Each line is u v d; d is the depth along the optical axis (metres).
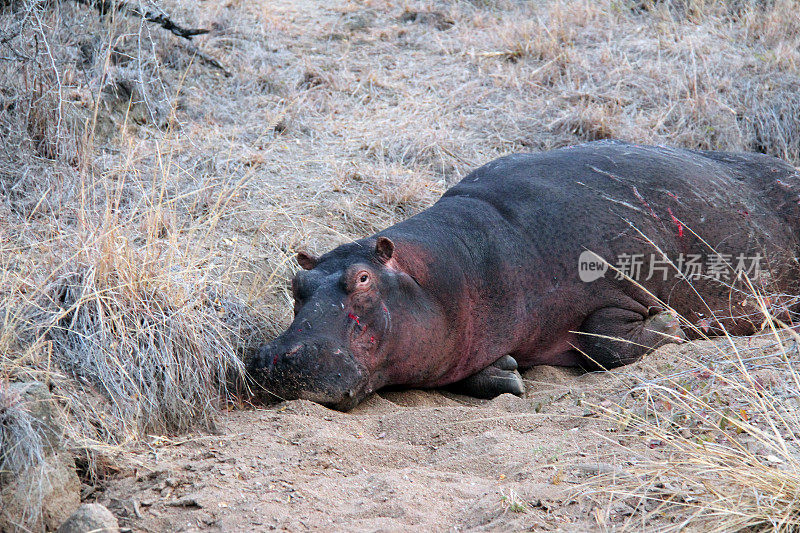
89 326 12.82
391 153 23.02
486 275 15.08
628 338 15.75
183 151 20.69
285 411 12.80
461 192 16.77
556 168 16.86
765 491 9.52
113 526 9.70
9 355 11.71
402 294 13.90
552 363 16.44
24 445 10.23
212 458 11.55
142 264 13.48
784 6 32.12
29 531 9.81
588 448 11.37
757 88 27.12
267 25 29.66
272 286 16.45
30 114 18.66
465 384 15.36
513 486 10.41
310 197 20.12
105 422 11.84
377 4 33.06
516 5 33.66
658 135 25.06
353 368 13.12
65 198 17.05
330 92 26.19
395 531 9.49
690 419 11.71
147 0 23.83
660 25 31.14
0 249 13.70
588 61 28.67
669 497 9.92
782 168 18.56
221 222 18.23
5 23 19.03
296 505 10.28
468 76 27.83
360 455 11.69
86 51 22.17
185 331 13.15
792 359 12.90
